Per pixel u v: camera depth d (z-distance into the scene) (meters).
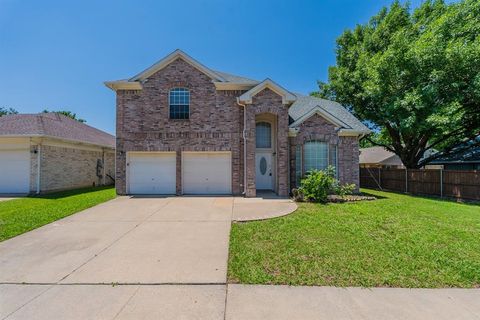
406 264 4.58
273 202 11.23
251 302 3.40
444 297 3.55
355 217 8.30
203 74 13.87
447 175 13.76
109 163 21.23
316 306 3.31
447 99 14.47
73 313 3.16
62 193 14.52
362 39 23.94
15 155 14.41
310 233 6.51
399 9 20.28
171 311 3.20
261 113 13.69
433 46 14.27
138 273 4.28
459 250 5.31
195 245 5.68
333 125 14.00
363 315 3.12
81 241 5.98
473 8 14.52
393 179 17.66
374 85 17.09
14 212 8.97
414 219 8.06
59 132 15.98
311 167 13.96
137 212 9.17
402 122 15.64
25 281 4.00
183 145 13.76
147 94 13.77
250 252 5.18
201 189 13.94
